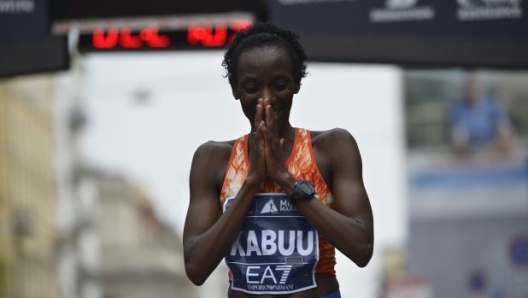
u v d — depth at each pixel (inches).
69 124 5767.7
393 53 840.3
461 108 3031.5
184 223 378.3
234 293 370.9
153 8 1004.6
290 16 836.6
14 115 4119.1
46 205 4886.8
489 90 3009.4
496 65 845.8
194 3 1001.5
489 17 844.6
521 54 841.5
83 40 1026.7
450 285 2999.5
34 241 4461.1
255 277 365.7
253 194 360.2
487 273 2989.7
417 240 3048.7
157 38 1011.9
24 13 876.6
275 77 359.6
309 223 366.0
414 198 3056.1
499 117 2999.5
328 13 837.8
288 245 364.8
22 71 875.4
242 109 369.7
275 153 359.6
